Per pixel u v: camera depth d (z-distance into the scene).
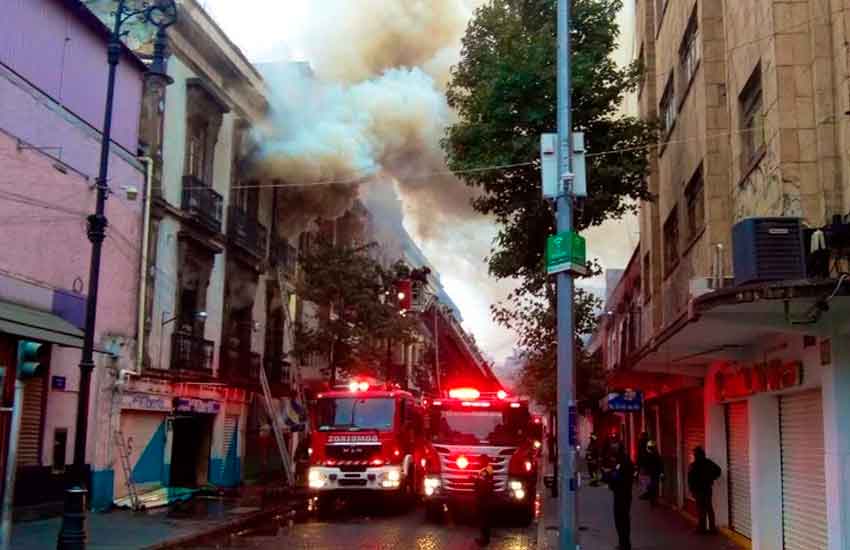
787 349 11.34
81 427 12.05
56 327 14.96
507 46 16.42
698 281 14.33
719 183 15.19
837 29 10.17
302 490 24.77
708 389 16.67
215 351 24.39
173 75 21.86
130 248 19.39
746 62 12.86
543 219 16.59
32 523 15.28
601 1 16.75
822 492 10.73
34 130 15.78
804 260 8.62
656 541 14.90
